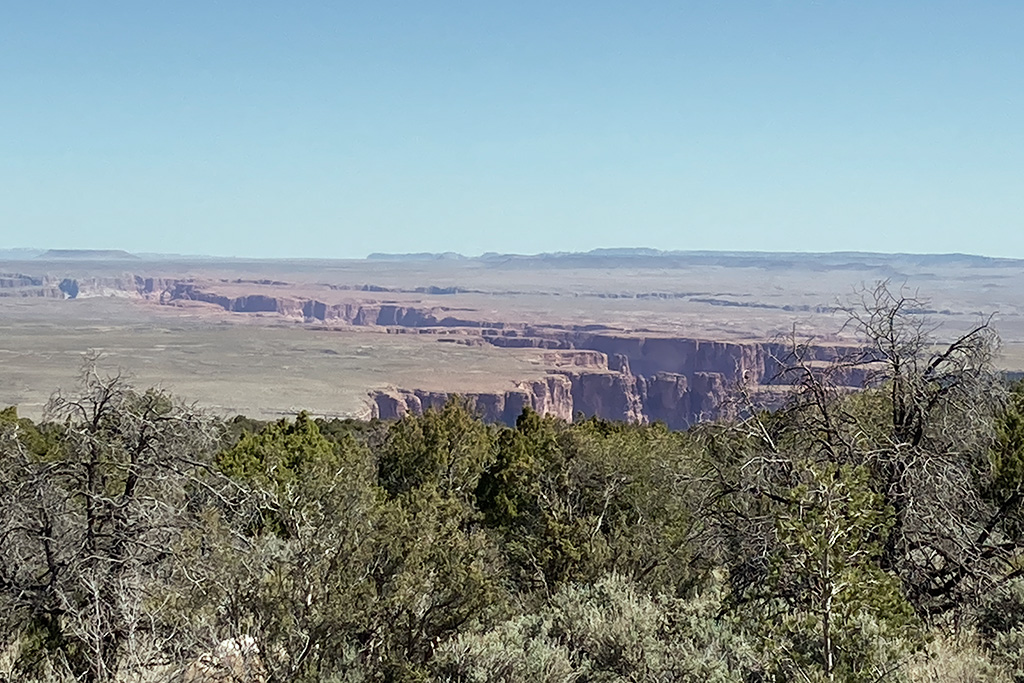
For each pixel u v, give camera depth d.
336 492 15.16
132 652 11.58
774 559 9.75
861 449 15.30
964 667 10.91
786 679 9.23
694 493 17.73
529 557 16.47
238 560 12.04
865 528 9.84
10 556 13.84
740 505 15.84
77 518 14.61
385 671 11.31
